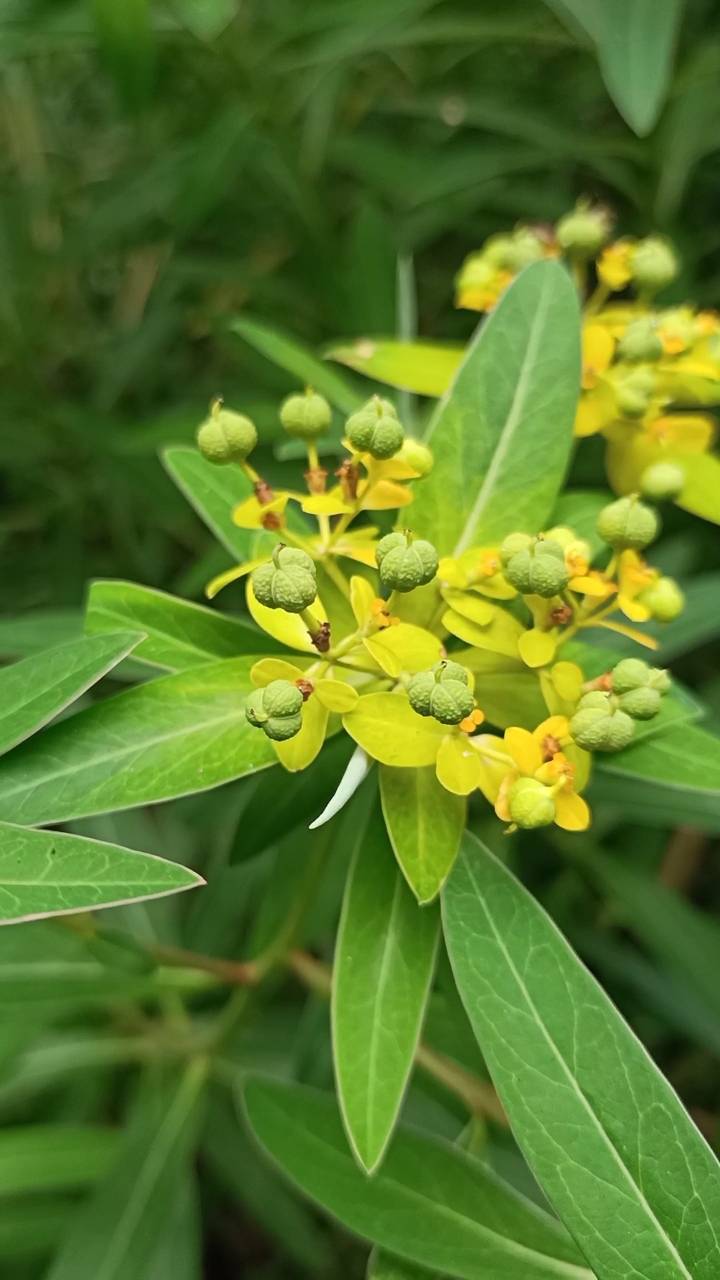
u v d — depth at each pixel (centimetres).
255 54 21
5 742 11
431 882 12
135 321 30
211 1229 29
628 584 13
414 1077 18
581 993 11
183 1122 18
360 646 12
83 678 11
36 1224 20
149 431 22
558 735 12
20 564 27
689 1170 11
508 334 14
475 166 23
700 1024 20
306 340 25
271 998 23
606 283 16
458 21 21
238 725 12
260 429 21
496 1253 13
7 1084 20
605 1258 11
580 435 15
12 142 29
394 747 12
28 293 25
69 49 21
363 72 27
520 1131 11
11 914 10
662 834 22
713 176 26
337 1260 25
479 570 13
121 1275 17
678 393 16
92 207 26
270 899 17
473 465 14
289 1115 14
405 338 18
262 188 25
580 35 19
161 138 26
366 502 13
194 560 28
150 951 16
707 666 25
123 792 12
